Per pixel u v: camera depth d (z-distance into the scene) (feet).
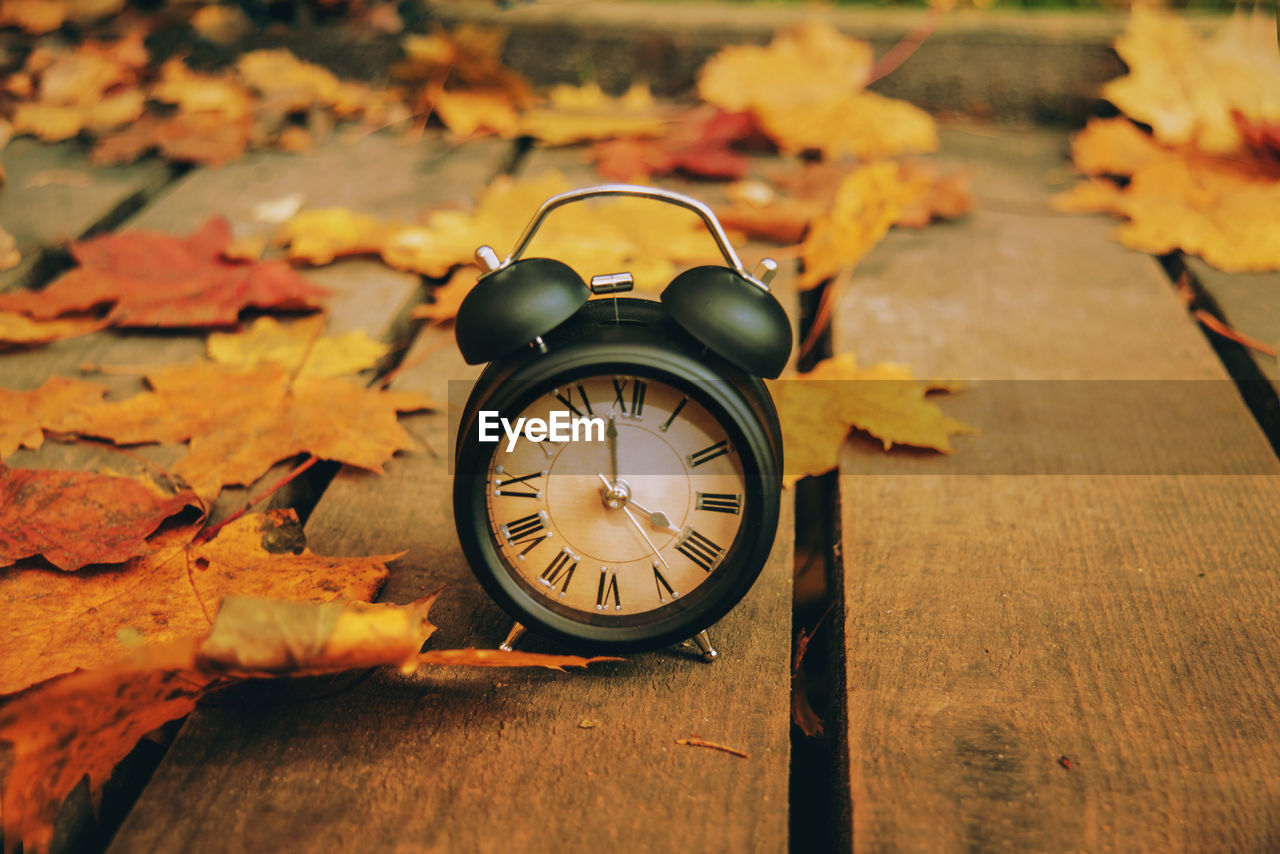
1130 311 2.76
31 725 1.72
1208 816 1.82
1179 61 3.56
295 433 2.34
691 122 3.67
